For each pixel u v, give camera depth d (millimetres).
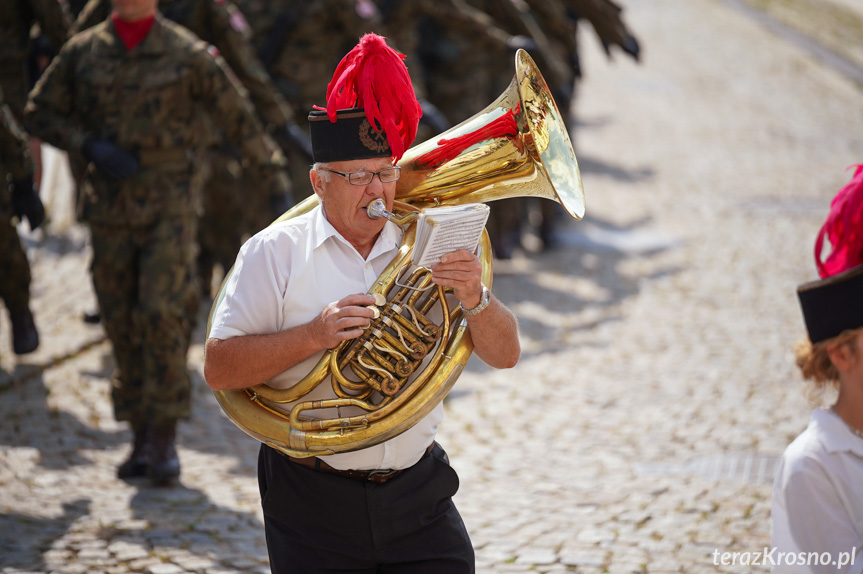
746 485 10531
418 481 5621
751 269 20156
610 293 18547
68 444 10953
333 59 14594
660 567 8656
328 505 5500
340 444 5109
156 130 9820
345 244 5398
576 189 5527
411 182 5547
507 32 19016
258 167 10422
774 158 30562
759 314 17297
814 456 5102
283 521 5586
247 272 5320
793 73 44188
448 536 5688
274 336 5172
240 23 12789
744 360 14953
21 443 10852
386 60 5082
